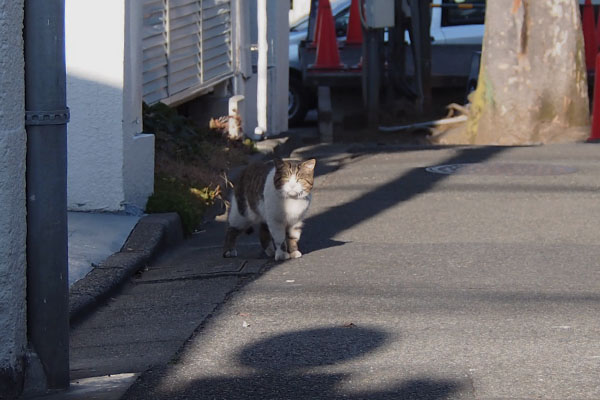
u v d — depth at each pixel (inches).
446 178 424.5
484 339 204.4
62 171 174.7
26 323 175.8
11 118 166.2
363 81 648.4
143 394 174.2
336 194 402.9
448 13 749.3
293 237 298.4
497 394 169.8
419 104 681.0
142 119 380.8
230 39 512.1
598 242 307.6
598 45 744.3
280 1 583.2
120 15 326.3
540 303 234.5
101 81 330.0
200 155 428.5
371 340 205.9
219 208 385.7
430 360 190.4
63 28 172.4
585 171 427.8
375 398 169.2
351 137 631.2
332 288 254.5
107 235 307.7
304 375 182.9
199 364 192.2
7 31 163.2
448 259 287.4
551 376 179.0
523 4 563.2
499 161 464.4
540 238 315.3
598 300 237.0
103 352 208.5
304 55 733.9
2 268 168.4
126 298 260.8
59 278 176.2
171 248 327.0
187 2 448.5
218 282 269.7
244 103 527.5
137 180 344.5
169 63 430.9
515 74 568.4
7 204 167.3
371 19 618.8
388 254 297.0
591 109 635.5
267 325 220.4
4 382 171.3
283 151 528.1
